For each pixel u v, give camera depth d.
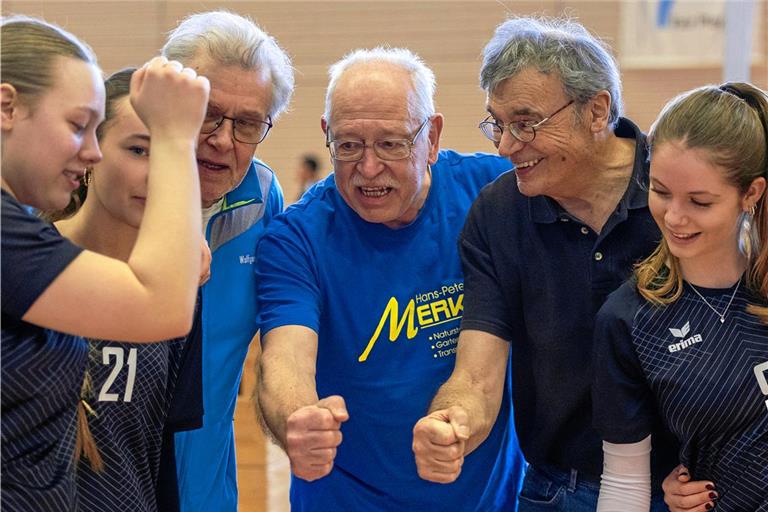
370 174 2.32
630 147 2.32
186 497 2.46
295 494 2.61
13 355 1.48
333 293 2.49
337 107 2.34
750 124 1.89
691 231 1.92
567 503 2.37
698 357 1.97
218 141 2.29
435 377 2.49
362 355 2.48
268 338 2.35
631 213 2.23
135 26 9.48
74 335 1.59
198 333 2.07
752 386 1.93
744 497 1.94
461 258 2.45
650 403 2.08
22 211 1.47
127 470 1.93
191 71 1.61
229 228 2.52
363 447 2.51
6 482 1.51
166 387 2.02
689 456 2.01
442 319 2.51
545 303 2.32
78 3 9.46
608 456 2.12
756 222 1.97
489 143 9.61
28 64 1.50
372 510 2.51
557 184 2.24
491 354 2.32
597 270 2.25
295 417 1.95
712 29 9.19
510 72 2.18
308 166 9.48
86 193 2.06
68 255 1.46
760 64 9.10
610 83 2.24
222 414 2.54
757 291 1.98
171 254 1.49
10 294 1.43
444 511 2.51
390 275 2.50
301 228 2.51
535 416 2.41
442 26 9.58
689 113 1.90
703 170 1.87
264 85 2.34
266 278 2.47
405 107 2.32
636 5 9.28
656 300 2.03
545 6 9.38
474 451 2.49
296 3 9.65
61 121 1.51
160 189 1.54
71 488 1.63
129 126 1.92
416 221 2.53
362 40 9.66
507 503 2.61
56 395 1.56
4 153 1.50
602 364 2.08
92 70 1.57
